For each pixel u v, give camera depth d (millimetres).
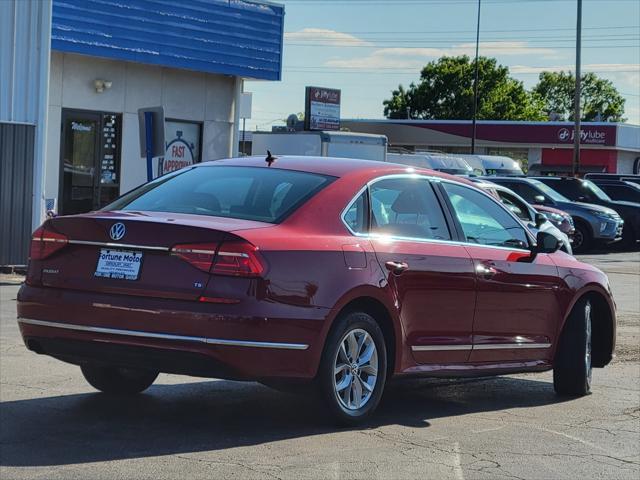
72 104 18875
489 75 86750
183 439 5969
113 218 5938
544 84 129125
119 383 7051
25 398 6934
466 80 86375
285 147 26828
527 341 7633
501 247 7543
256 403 7105
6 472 5137
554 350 7934
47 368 8039
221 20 20484
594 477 5629
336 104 36688
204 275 5695
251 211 6266
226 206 6344
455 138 61062
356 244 6348
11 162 15242
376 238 6547
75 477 5090
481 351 7242
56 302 5965
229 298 5656
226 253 5695
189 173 6898
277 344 5789
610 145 57219
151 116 14133
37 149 15477
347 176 6637
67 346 5984
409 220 6887
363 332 6363
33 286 6145
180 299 5695
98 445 5742
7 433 5945
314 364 6020
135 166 19984
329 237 6230
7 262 15328
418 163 31281
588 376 8125
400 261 6566
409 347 6688
